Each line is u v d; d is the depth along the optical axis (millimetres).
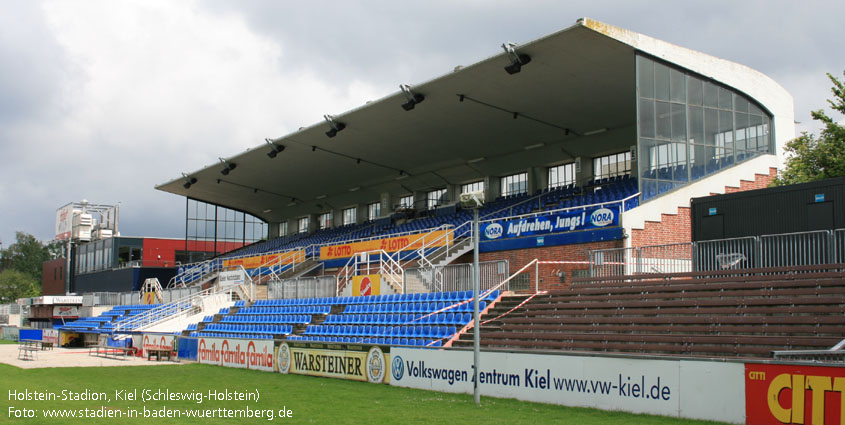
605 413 13672
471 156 39156
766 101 28156
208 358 27469
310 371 22281
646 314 16453
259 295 37781
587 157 34688
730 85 26844
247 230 59781
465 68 26609
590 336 16578
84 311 49094
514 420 12898
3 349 37344
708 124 26047
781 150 28469
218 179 49844
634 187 28906
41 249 120562
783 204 17781
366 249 35781
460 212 40094
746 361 12109
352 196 51500
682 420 12633
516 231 27109
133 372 23469
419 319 23188
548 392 15359
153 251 62594
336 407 14883
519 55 24562
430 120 33469
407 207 45594
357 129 35844
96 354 33219
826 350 11484
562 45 23812
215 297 36250
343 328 25391
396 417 13453
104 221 68562
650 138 24016
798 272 15531
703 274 16953
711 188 25500
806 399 11242
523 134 34562
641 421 12570
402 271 27734
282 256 43000
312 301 30547
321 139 38094
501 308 20797
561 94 28719
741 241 17641
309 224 56719
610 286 18875
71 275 69188
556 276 24953
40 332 43219
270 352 24047
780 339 13398
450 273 25422
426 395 16812
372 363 20047
